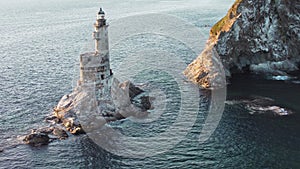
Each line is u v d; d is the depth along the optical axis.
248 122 86.56
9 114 93.94
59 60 143.25
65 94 106.62
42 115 93.25
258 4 120.31
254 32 121.12
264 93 102.69
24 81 118.69
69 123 86.00
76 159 74.25
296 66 122.25
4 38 186.25
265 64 121.75
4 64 138.75
